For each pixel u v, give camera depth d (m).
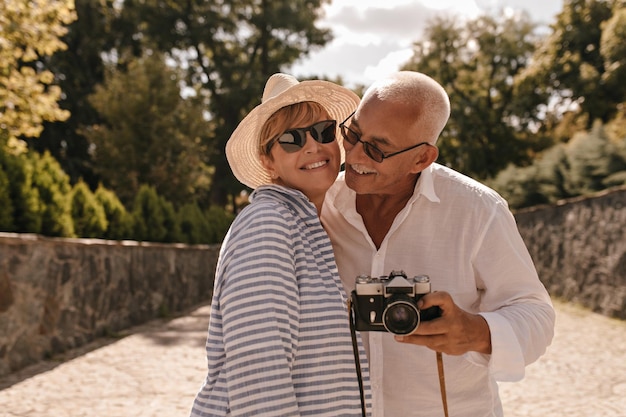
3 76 10.60
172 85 23.62
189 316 11.55
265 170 2.00
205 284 15.63
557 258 14.39
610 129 18.17
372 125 1.82
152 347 7.92
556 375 6.53
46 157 8.53
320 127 1.82
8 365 6.30
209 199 34.44
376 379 1.96
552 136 31.52
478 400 2.00
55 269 7.39
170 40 32.03
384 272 1.99
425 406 1.96
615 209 11.48
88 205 9.35
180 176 23.06
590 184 15.52
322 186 1.85
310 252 1.63
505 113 33.25
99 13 29.33
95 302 8.53
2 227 6.91
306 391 1.54
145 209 12.48
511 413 5.19
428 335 1.58
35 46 10.54
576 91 28.23
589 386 6.06
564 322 10.67
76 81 27.69
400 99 1.80
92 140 23.08
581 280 12.91
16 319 6.50
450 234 1.94
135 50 32.12
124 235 10.73
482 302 1.98
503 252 1.89
